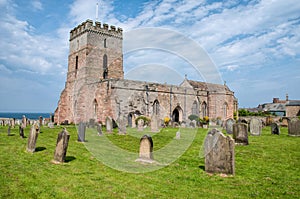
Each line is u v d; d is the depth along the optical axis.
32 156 8.76
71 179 6.11
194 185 5.76
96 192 5.25
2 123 25.34
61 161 7.78
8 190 5.27
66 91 33.47
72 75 32.81
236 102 38.66
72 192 5.23
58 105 33.97
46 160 8.14
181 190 5.42
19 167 7.18
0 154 9.05
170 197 5.00
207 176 6.46
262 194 5.16
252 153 9.73
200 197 5.01
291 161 8.34
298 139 14.37
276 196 5.04
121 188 5.51
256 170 7.12
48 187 5.52
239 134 11.98
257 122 16.58
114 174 6.61
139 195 5.10
